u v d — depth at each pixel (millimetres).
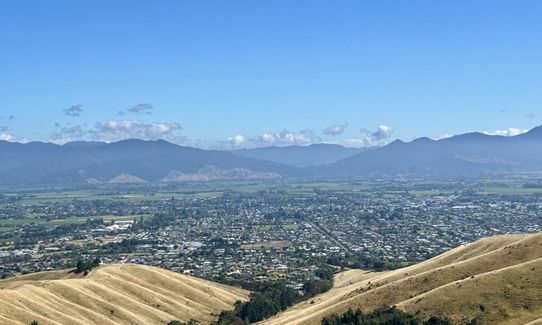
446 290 146875
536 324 122625
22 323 163875
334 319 150750
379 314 149125
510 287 142125
